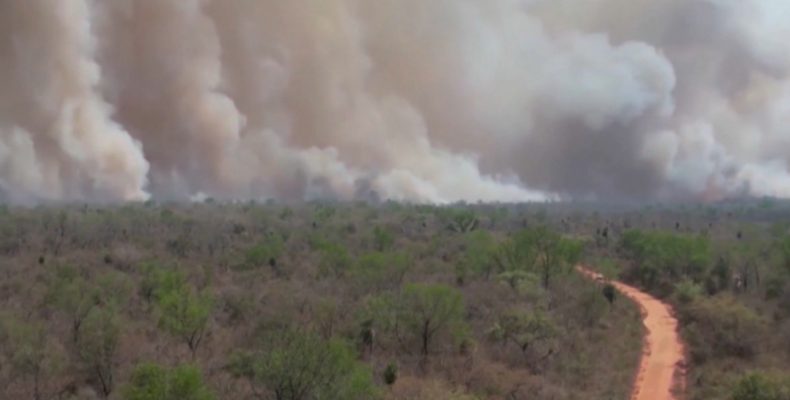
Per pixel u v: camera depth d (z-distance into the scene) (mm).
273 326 50656
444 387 41875
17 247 84125
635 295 73688
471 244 86250
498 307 59156
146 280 61625
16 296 59688
